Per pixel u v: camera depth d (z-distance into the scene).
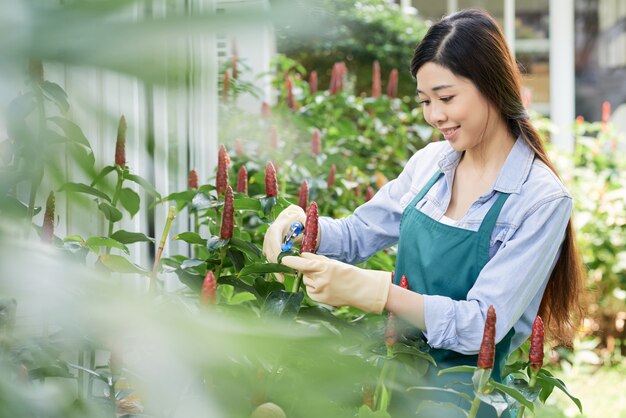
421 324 1.62
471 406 1.64
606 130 6.21
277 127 4.20
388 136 5.04
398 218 2.04
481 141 1.80
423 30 7.70
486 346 1.46
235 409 0.64
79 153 0.36
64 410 0.38
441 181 1.87
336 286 1.58
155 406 0.46
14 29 0.25
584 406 4.38
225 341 0.30
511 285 1.67
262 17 0.26
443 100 1.73
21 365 0.72
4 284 0.29
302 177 3.64
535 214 1.71
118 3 0.27
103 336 0.30
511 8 8.40
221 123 3.33
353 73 7.50
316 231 1.67
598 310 5.53
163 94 0.27
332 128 4.55
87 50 0.26
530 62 8.45
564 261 1.86
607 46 8.48
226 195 1.80
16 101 0.37
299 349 0.49
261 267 1.68
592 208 5.58
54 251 0.32
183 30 0.26
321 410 0.43
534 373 1.67
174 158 0.32
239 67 4.67
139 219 2.71
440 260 1.77
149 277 1.64
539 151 1.79
